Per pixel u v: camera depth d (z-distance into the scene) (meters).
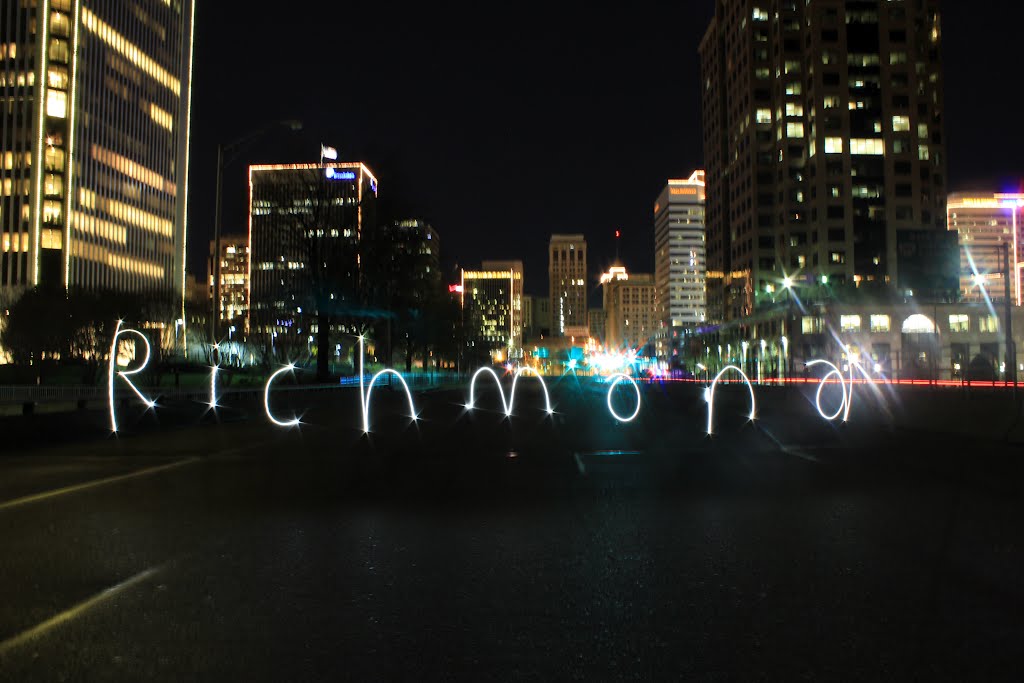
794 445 17.39
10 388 33.03
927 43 113.12
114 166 127.12
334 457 15.37
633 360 176.75
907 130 111.44
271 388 37.25
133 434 21.00
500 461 14.62
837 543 7.58
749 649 4.73
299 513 9.33
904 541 7.64
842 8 112.38
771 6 119.56
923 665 4.48
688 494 10.69
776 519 8.84
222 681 4.24
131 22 132.50
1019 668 4.43
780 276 114.19
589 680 4.26
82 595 5.85
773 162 117.12
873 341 85.19
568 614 5.42
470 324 115.94
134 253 132.12
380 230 51.66
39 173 113.56
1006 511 9.23
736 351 118.38
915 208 110.38
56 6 115.81
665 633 5.02
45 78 114.50
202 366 63.62
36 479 12.23
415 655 4.64
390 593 5.93
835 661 4.54
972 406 19.52
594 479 12.22
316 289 49.88
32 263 112.19
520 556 7.12
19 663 4.48
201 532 8.19
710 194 141.50
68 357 55.12
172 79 145.12
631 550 7.36
